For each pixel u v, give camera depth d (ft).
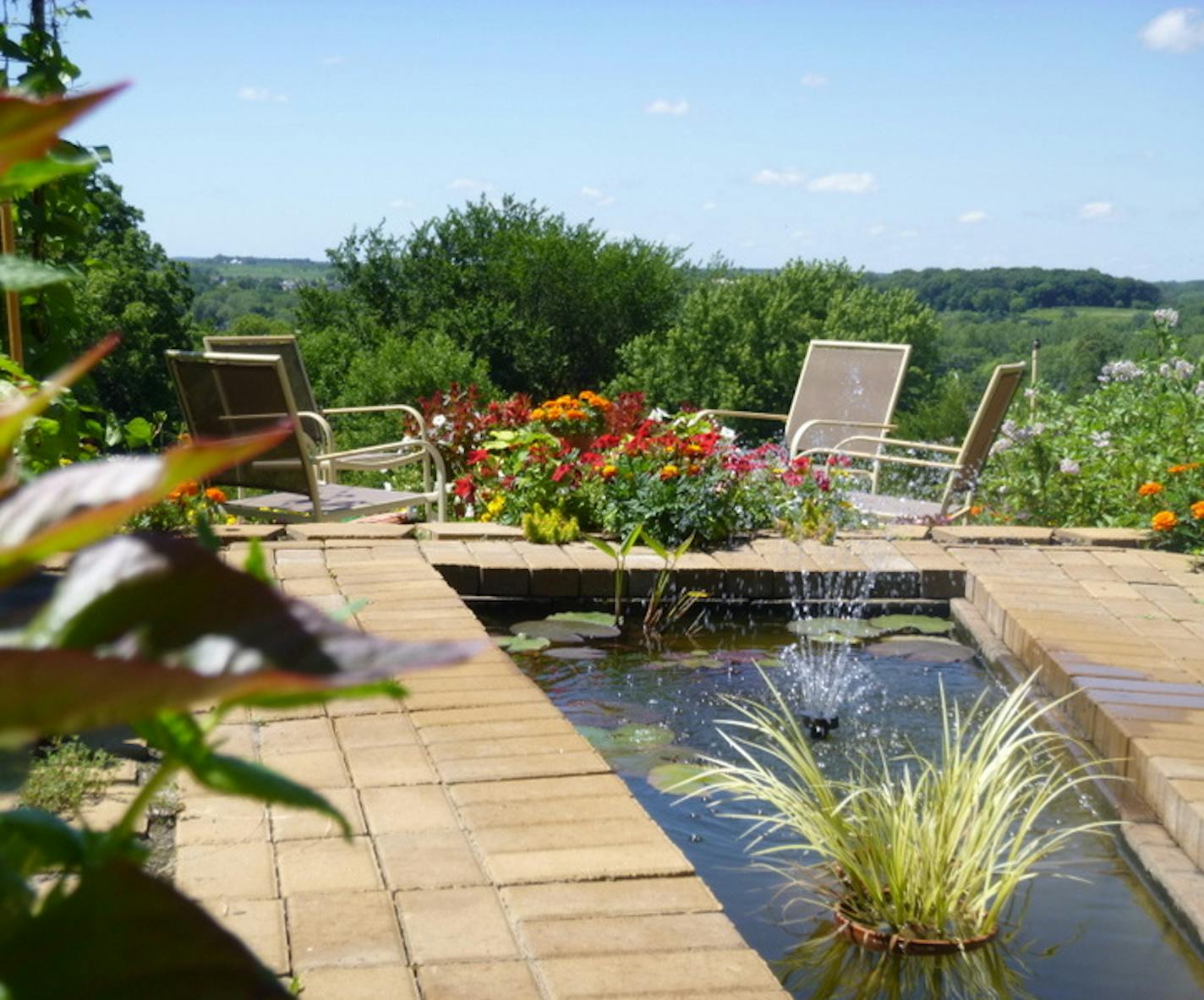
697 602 17.33
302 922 7.23
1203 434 23.47
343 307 130.21
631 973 6.75
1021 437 25.75
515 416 25.88
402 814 8.80
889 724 12.89
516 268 127.13
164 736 1.48
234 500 22.38
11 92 1.04
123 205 108.68
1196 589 16.83
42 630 1.14
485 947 7.02
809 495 20.20
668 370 130.11
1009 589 16.52
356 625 13.79
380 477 47.75
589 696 13.56
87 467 1.10
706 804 10.64
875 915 8.57
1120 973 8.03
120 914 1.22
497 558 17.48
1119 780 10.93
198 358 19.79
